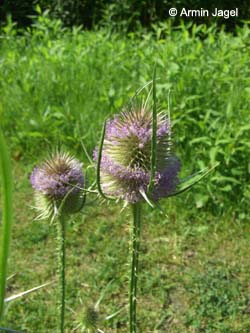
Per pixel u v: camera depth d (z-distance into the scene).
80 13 9.63
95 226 4.57
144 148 1.79
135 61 6.04
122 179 1.81
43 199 2.29
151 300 3.80
